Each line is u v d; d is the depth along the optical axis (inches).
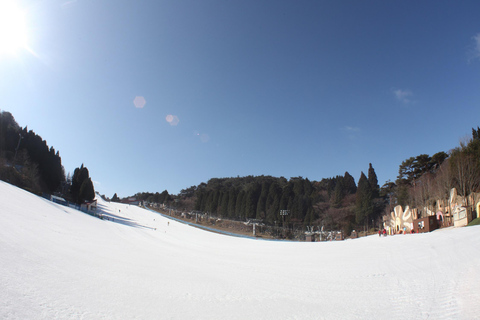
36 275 357.1
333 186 4320.9
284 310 302.4
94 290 334.3
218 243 1632.6
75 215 1503.4
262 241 1985.7
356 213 3014.3
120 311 271.1
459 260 502.0
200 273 530.9
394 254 693.9
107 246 776.3
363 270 547.8
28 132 3309.5
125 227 1701.5
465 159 1467.8
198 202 4867.1
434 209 1596.9
